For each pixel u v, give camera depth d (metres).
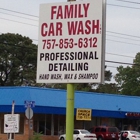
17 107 46.28
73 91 14.24
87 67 13.91
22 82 78.38
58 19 14.31
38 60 14.42
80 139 47.25
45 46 14.38
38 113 48.25
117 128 53.19
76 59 14.04
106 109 54.06
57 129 50.44
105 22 13.91
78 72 13.99
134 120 59.59
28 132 46.03
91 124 55.09
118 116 55.31
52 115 50.19
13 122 22.42
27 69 78.19
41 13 14.48
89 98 54.38
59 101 49.75
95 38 13.88
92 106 53.06
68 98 14.29
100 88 92.25
